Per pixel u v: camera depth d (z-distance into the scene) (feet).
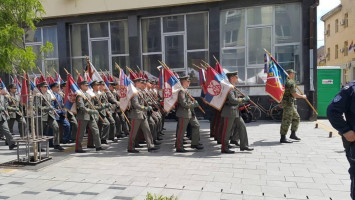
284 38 39.96
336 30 104.42
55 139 24.50
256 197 13.28
